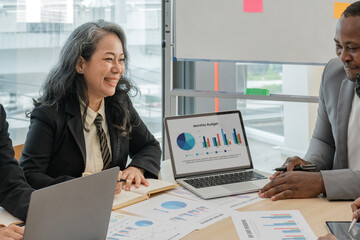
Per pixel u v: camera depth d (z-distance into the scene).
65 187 1.11
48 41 3.39
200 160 1.95
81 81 1.93
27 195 1.53
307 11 2.59
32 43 3.35
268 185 1.72
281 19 2.64
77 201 1.15
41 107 1.89
